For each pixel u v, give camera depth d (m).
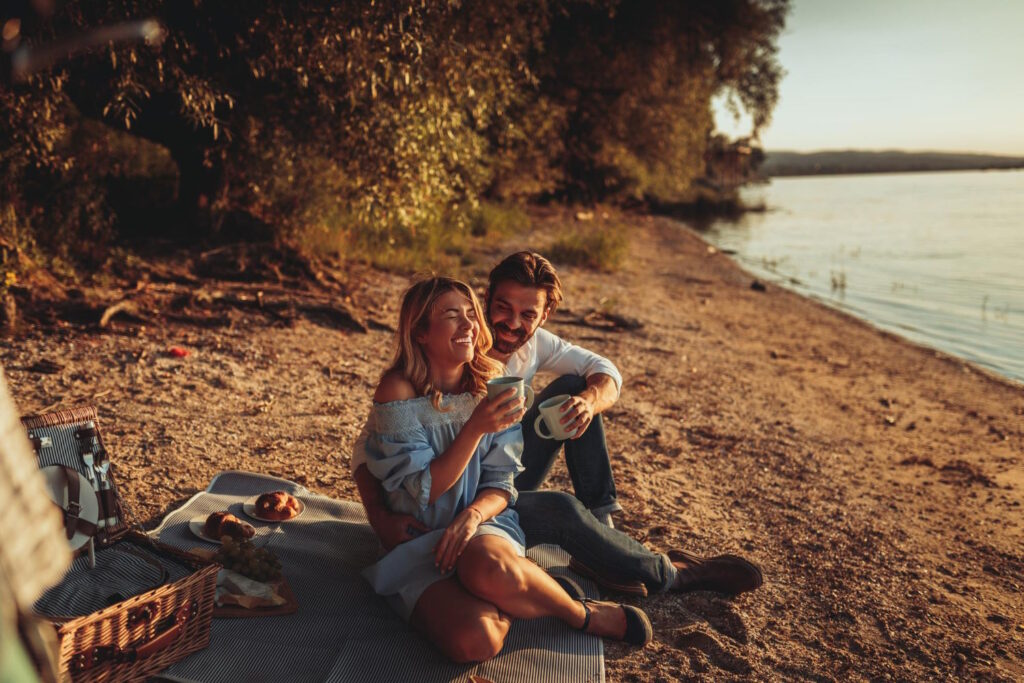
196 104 7.64
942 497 5.59
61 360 5.91
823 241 30.77
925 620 3.69
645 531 4.30
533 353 3.76
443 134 9.29
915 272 21.22
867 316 14.83
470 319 3.00
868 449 6.68
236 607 2.96
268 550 3.43
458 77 8.62
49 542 1.34
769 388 8.50
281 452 4.82
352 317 8.12
